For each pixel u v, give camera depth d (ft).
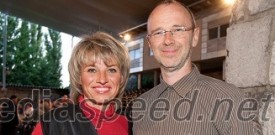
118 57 6.20
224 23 35.09
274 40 5.87
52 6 51.83
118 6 44.73
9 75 121.19
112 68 6.15
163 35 5.83
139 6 43.32
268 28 6.02
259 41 6.17
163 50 5.83
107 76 6.10
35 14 57.77
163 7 5.89
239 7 7.00
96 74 6.06
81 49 6.05
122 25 53.16
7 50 125.29
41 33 136.05
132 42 53.72
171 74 5.95
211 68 47.24
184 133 5.51
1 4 55.57
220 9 35.37
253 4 6.53
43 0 49.93
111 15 49.08
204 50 37.93
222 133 5.25
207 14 37.17
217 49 35.99
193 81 5.65
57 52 140.26
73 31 62.90
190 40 5.87
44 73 132.98
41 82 131.64
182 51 5.79
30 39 132.16
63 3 48.91
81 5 48.01
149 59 48.83
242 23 6.69
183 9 5.87
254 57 6.26
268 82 5.90
